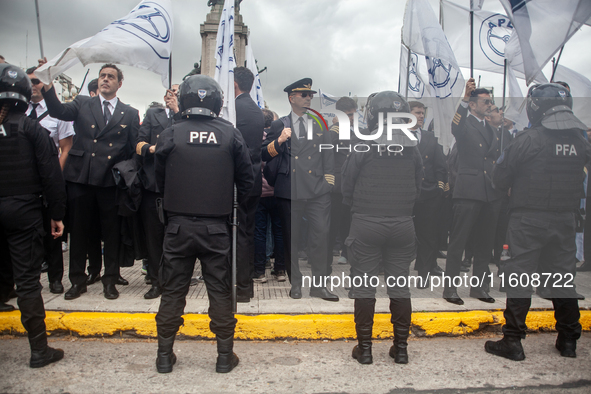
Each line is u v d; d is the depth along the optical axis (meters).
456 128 3.32
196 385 2.37
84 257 3.49
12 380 2.38
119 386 2.34
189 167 2.46
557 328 2.89
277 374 2.54
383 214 2.60
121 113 3.55
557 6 3.05
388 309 3.28
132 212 3.32
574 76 4.00
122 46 3.14
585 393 2.33
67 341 2.98
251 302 3.41
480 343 3.07
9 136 2.49
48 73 3.02
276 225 4.24
